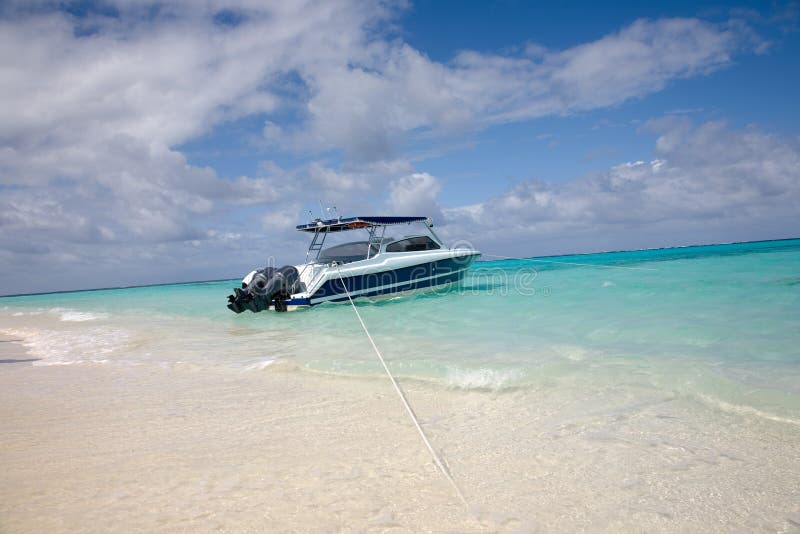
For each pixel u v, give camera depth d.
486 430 3.12
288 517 2.10
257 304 12.30
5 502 2.33
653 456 2.60
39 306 25.34
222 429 3.41
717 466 2.45
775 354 4.52
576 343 5.64
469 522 2.02
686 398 3.49
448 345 6.10
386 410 3.67
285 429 3.35
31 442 3.29
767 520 1.96
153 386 4.93
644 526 1.95
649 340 5.52
